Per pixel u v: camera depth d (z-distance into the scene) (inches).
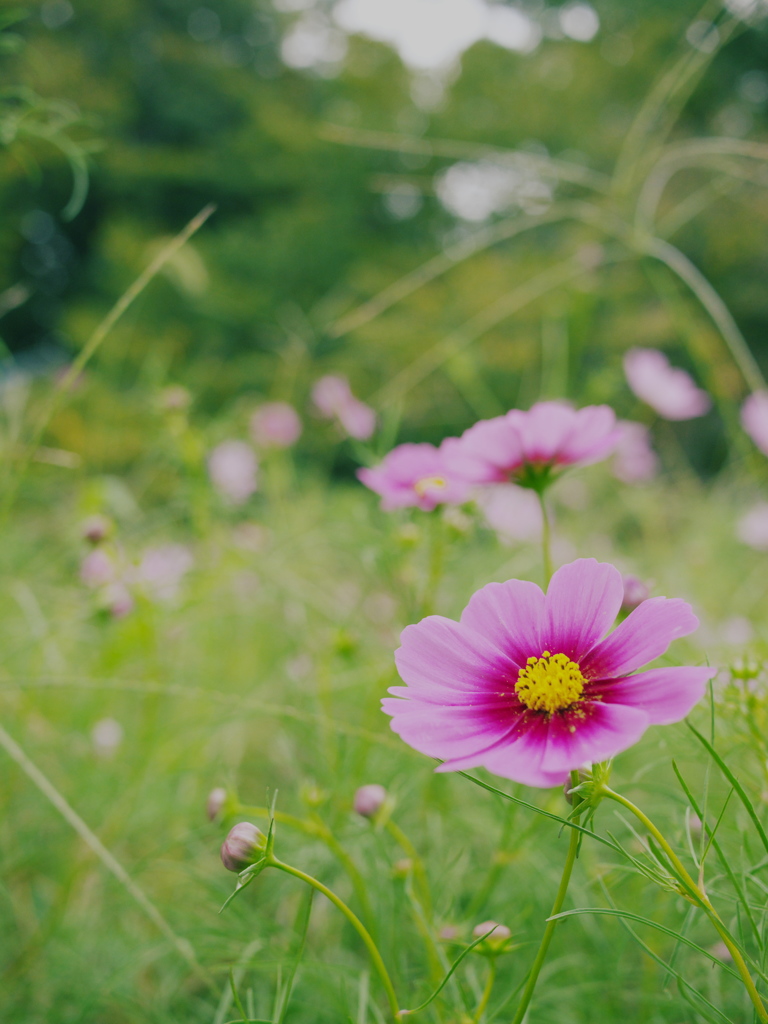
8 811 25.7
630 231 32.2
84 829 20.4
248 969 21.4
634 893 20.8
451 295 143.9
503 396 128.3
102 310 169.9
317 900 23.8
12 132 23.6
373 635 30.3
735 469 52.2
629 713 16.5
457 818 23.7
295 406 65.6
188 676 33.3
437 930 20.6
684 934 18.0
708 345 108.6
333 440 57.2
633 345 136.5
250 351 165.3
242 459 44.2
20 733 26.3
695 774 24.6
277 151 222.4
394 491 23.8
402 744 21.9
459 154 32.3
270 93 246.7
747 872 18.0
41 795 25.4
